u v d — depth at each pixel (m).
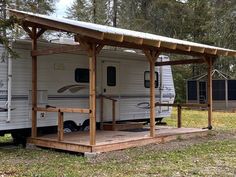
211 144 10.79
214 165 8.02
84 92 11.92
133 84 13.55
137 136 10.72
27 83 10.51
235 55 12.93
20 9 11.78
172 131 12.28
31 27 10.38
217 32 28.33
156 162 8.25
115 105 12.87
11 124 10.15
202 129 13.03
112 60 12.77
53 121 11.06
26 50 10.47
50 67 10.99
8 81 9.99
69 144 9.38
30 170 7.52
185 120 18.80
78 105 11.73
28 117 10.54
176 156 8.93
